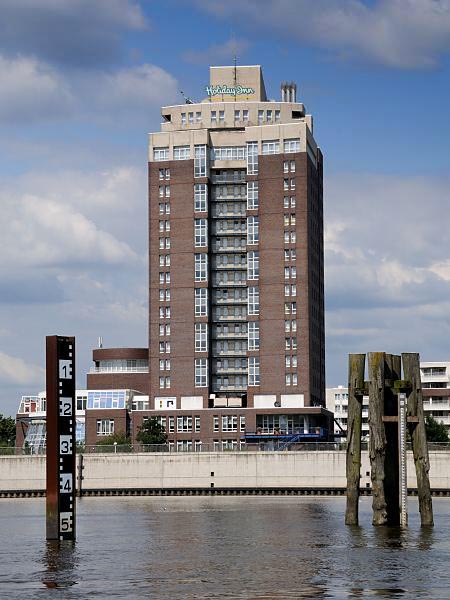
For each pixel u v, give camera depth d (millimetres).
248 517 154875
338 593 76688
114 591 78500
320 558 96250
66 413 103562
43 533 129125
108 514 167375
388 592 76938
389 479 122188
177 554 101375
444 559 94188
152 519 152750
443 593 76500
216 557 98750
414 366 118375
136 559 97250
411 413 118500
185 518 154375
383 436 117625
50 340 101375
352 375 120125
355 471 124375
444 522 132375
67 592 78250
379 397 117188
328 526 132000
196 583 81938
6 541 116062
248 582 82125
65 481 105812
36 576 86375
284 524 138500
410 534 113812
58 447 104312
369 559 94625
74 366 102562
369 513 153500
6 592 78500
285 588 79062
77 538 118375
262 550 104188
